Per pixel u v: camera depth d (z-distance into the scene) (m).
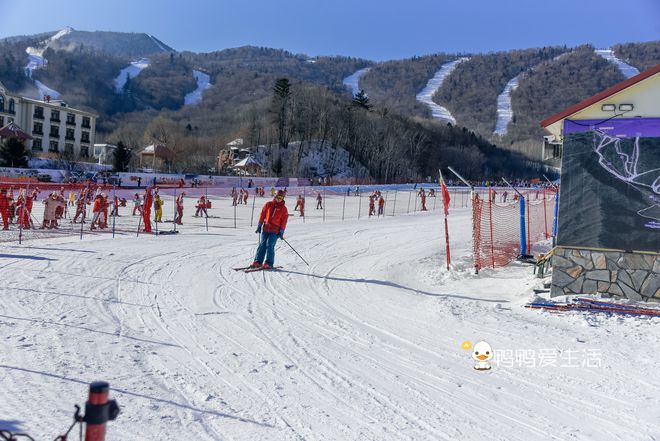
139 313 7.88
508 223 20.72
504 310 9.08
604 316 8.38
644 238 9.15
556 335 7.52
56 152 77.06
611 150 9.34
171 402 4.84
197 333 7.07
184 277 10.80
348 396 5.25
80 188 26.11
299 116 107.00
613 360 6.48
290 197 54.50
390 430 4.54
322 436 4.37
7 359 5.58
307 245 17.62
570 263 9.53
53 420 4.27
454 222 30.06
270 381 5.53
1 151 53.56
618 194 9.30
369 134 105.75
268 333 7.26
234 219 29.02
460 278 12.32
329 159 102.00
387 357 6.50
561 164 9.62
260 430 4.42
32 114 75.62
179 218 25.92
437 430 4.59
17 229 19.62
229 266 12.47
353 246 17.88
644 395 5.45
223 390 5.21
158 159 80.44
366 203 50.66
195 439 4.19
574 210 9.51
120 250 13.99
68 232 18.91
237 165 82.19
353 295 10.09
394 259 15.09
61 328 6.82
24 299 8.20
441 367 6.20
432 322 8.23
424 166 114.88
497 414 4.96
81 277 10.14
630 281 9.23
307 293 10.03
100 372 5.43
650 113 9.21
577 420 4.87
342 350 6.69
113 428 4.24
